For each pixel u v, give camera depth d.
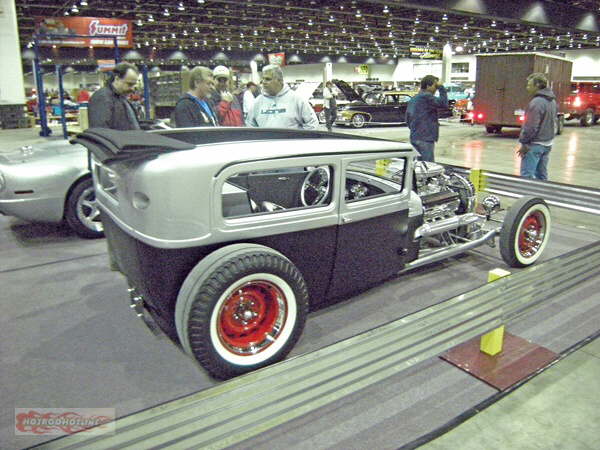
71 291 3.35
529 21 21.59
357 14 24.78
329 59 46.97
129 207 2.19
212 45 41.16
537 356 2.51
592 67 39.97
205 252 2.17
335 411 2.12
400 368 1.92
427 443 1.92
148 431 1.42
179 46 41.75
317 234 2.45
